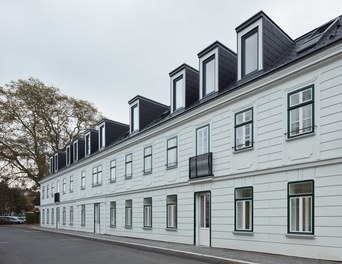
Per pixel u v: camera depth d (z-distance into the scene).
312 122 9.95
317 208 9.60
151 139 18.61
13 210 58.22
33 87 40.41
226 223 12.86
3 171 40.75
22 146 40.47
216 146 13.67
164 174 17.11
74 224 29.77
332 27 11.59
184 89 16.28
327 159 9.45
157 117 21.17
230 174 12.78
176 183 16.05
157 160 17.86
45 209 39.88
